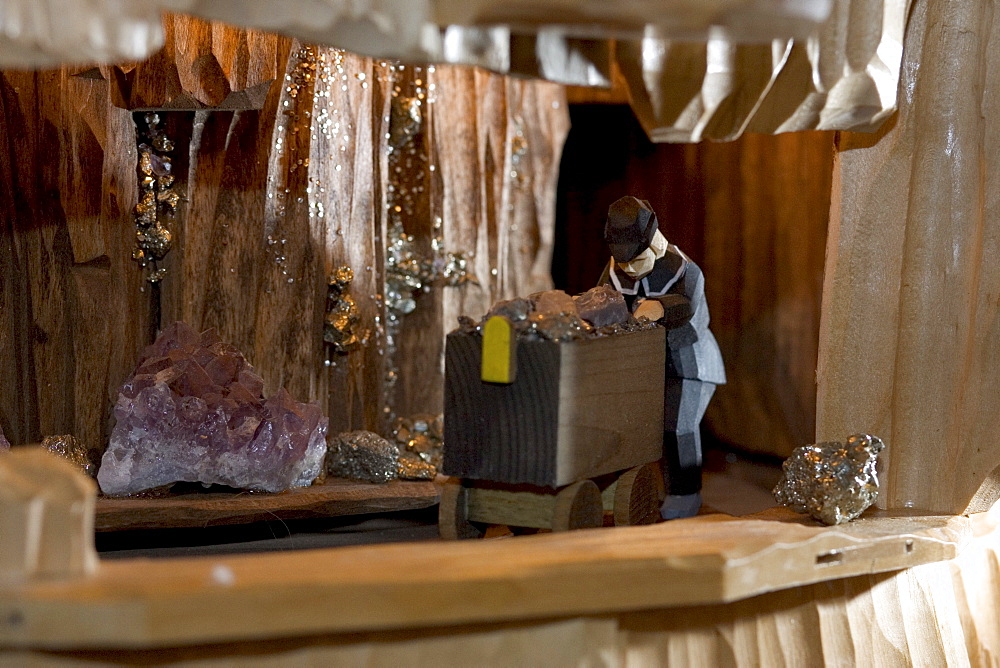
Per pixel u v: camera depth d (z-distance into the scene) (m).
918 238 1.95
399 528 2.30
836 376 2.05
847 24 1.70
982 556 1.97
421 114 2.79
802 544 1.58
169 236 2.35
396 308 2.79
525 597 1.37
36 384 2.25
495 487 1.90
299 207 2.45
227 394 2.28
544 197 3.40
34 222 2.21
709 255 3.83
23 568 1.27
